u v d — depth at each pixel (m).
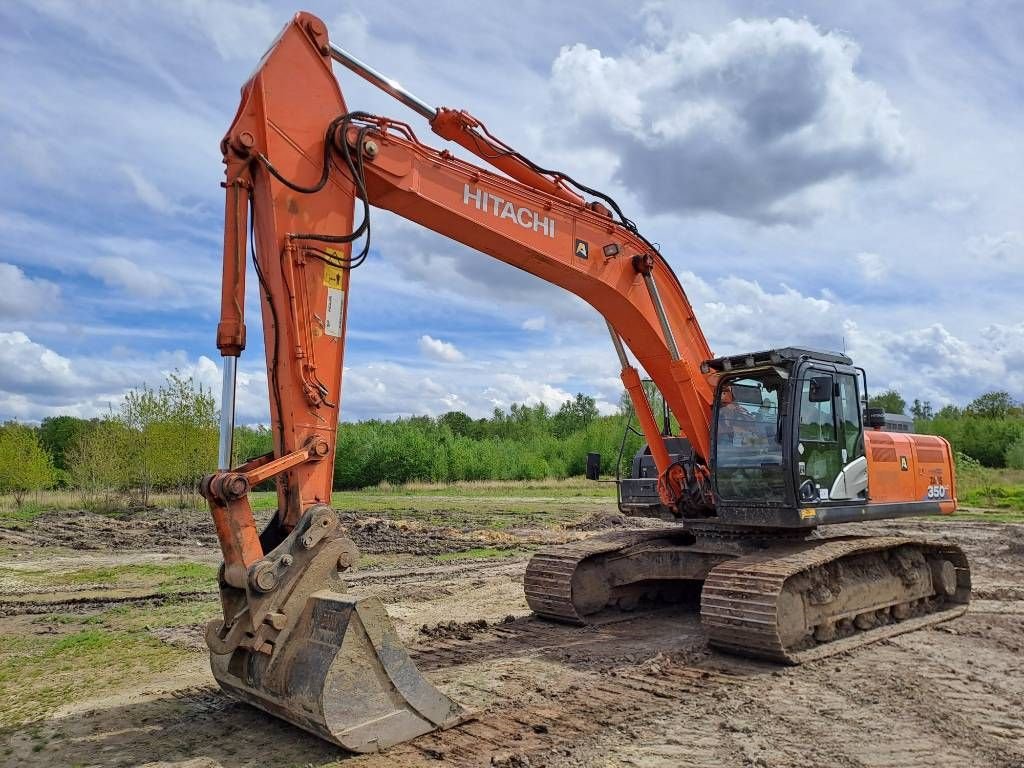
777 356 7.86
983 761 4.88
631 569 9.16
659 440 9.18
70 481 28.92
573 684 6.43
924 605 9.27
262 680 5.07
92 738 5.34
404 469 41.03
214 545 17.34
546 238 7.27
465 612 9.70
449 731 5.32
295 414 5.44
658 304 8.22
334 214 5.82
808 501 7.94
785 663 7.01
